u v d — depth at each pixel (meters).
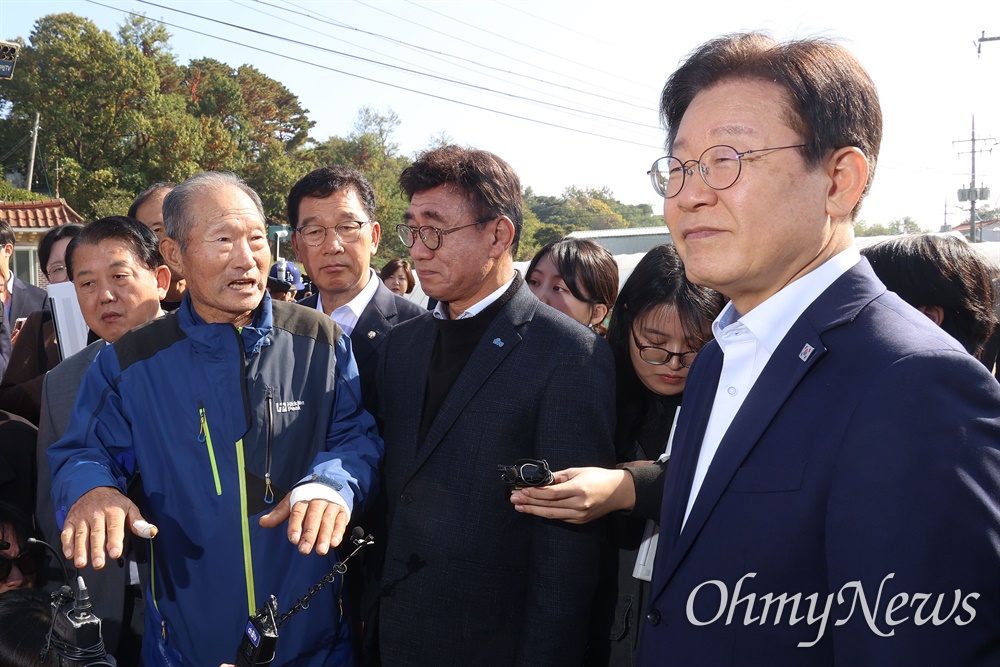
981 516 0.94
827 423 1.08
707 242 1.17
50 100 50.81
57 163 48.50
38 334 3.30
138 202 3.16
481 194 2.01
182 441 1.90
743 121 1.14
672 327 2.05
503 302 2.07
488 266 2.04
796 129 1.12
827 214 1.17
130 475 2.02
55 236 3.92
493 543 1.93
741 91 1.15
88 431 1.90
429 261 2.02
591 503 1.68
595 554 1.92
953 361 1.00
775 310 1.21
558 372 1.95
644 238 16.16
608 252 2.85
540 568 1.89
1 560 2.13
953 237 2.08
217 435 1.90
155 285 2.50
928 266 1.99
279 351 2.01
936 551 0.94
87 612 1.63
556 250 2.78
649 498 1.79
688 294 2.03
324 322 2.13
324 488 1.70
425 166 2.04
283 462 1.94
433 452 2.00
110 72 51.97
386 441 2.17
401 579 1.99
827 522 1.04
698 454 1.33
